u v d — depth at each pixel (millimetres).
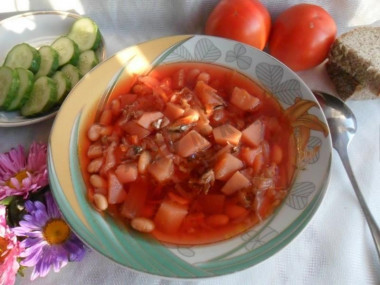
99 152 274
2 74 308
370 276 262
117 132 287
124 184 266
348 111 324
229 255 224
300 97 279
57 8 381
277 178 265
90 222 234
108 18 385
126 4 368
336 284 258
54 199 233
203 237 244
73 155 262
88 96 283
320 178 242
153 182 268
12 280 224
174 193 262
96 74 289
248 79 303
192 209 260
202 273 211
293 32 324
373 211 290
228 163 260
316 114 267
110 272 259
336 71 344
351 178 292
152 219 254
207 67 311
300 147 266
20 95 308
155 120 284
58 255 246
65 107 270
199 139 269
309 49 326
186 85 312
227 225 248
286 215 238
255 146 275
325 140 255
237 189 259
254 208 249
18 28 361
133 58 301
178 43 305
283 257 267
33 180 261
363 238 277
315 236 276
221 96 308
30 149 287
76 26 353
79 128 274
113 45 381
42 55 334
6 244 233
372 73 312
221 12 330
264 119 291
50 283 256
